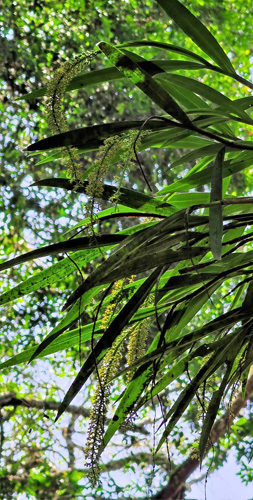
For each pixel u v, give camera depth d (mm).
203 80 4625
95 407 964
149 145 1066
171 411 1053
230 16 4613
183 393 1052
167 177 4137
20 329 4090
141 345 1062
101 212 1140
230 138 1100
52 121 920
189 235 955
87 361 948
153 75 1049
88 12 4297
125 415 1094
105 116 4188
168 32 4480
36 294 4016
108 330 946
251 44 4734
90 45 4312
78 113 4105
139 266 930
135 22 4441
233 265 1068
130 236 927
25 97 1090
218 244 842
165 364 1074
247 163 1125
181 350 1057
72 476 3889
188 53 1083
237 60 4699
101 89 4152
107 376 996
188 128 941
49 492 3863
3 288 4250
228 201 885
